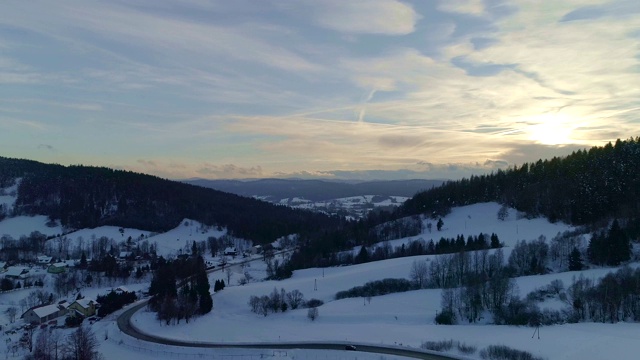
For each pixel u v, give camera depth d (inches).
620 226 7588.6
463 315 5570.9
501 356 4089.6
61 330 6033.5
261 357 4608.8
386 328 5251.0
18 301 7736.2
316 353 4566.9
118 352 5014.8
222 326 5757.9
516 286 5851.4
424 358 4279.0
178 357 4778.5
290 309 6451.8
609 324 4886.8
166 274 7854.3
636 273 5369.1
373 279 7140.8
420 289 6737.2
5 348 5315.0
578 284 5354.3
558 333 4606.3
